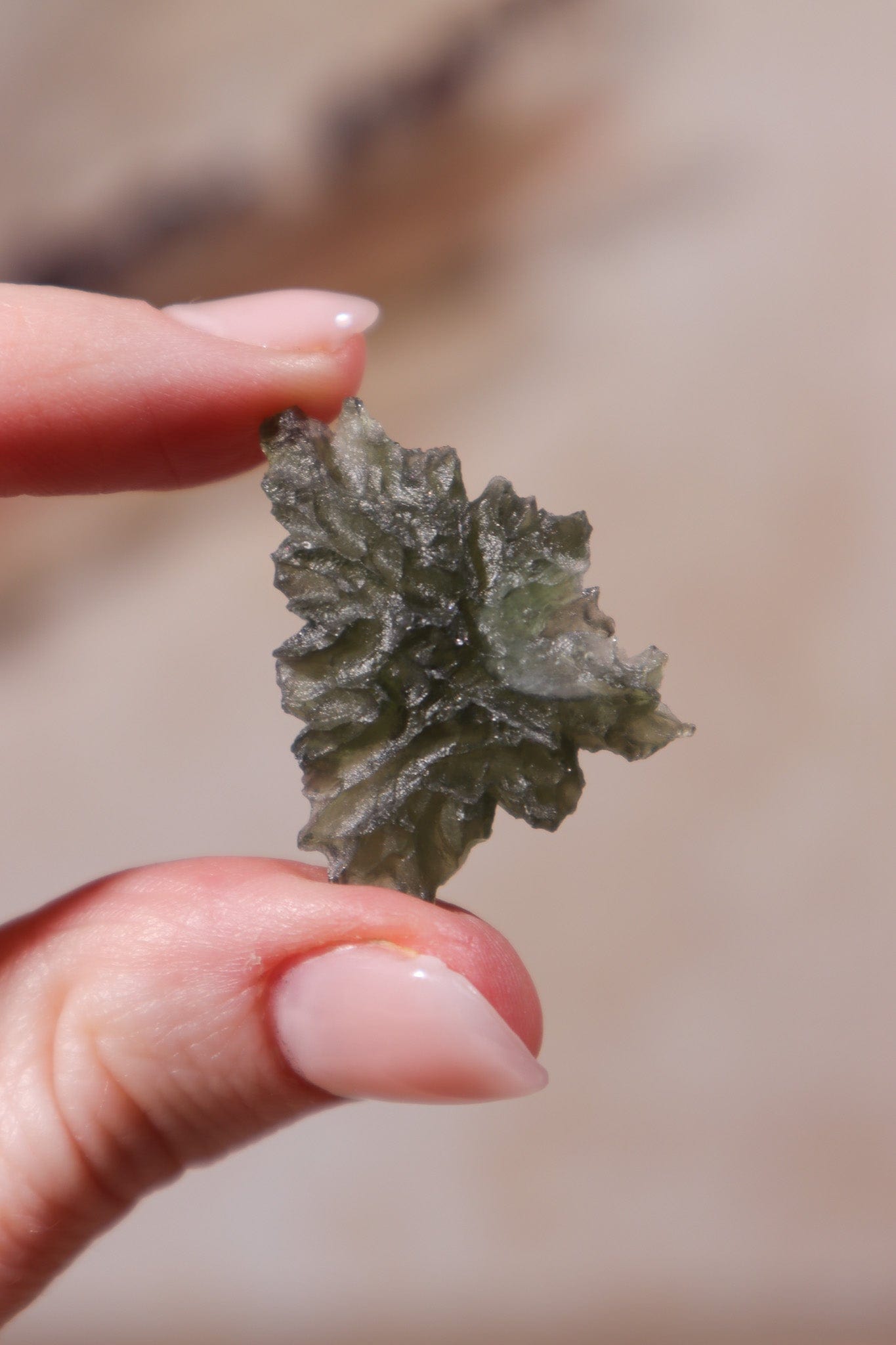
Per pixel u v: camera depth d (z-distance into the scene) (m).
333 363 0.22
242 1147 0.21
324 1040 0.20
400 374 0.34
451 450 0.21
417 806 0.20
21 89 0.34
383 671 0.20
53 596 0.34
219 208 0.34
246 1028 0.20
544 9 0.36
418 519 0.20
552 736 0.20
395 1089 0.20
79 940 0.20
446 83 0.35
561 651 0.20
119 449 0.22
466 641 0.20
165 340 0.22
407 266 0.35
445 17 0.35
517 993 0.20
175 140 0.34
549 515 0.21
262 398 0.22
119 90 0.34
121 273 0.34
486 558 0.21
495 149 0.35
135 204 0.34
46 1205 0.20
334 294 0.22
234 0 0.34
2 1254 0.20
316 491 0.20
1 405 0.22
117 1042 0.20
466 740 0.20
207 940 0.20
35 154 0.34
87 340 0.22
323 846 0.20
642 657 0.20
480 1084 0.20
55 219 0.34
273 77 0.34
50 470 0.22
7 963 0.20
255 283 0.34
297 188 0.34
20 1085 0.20
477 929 0.20
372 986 0.20
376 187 0.35
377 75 0.35
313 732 0.20
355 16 0.35
